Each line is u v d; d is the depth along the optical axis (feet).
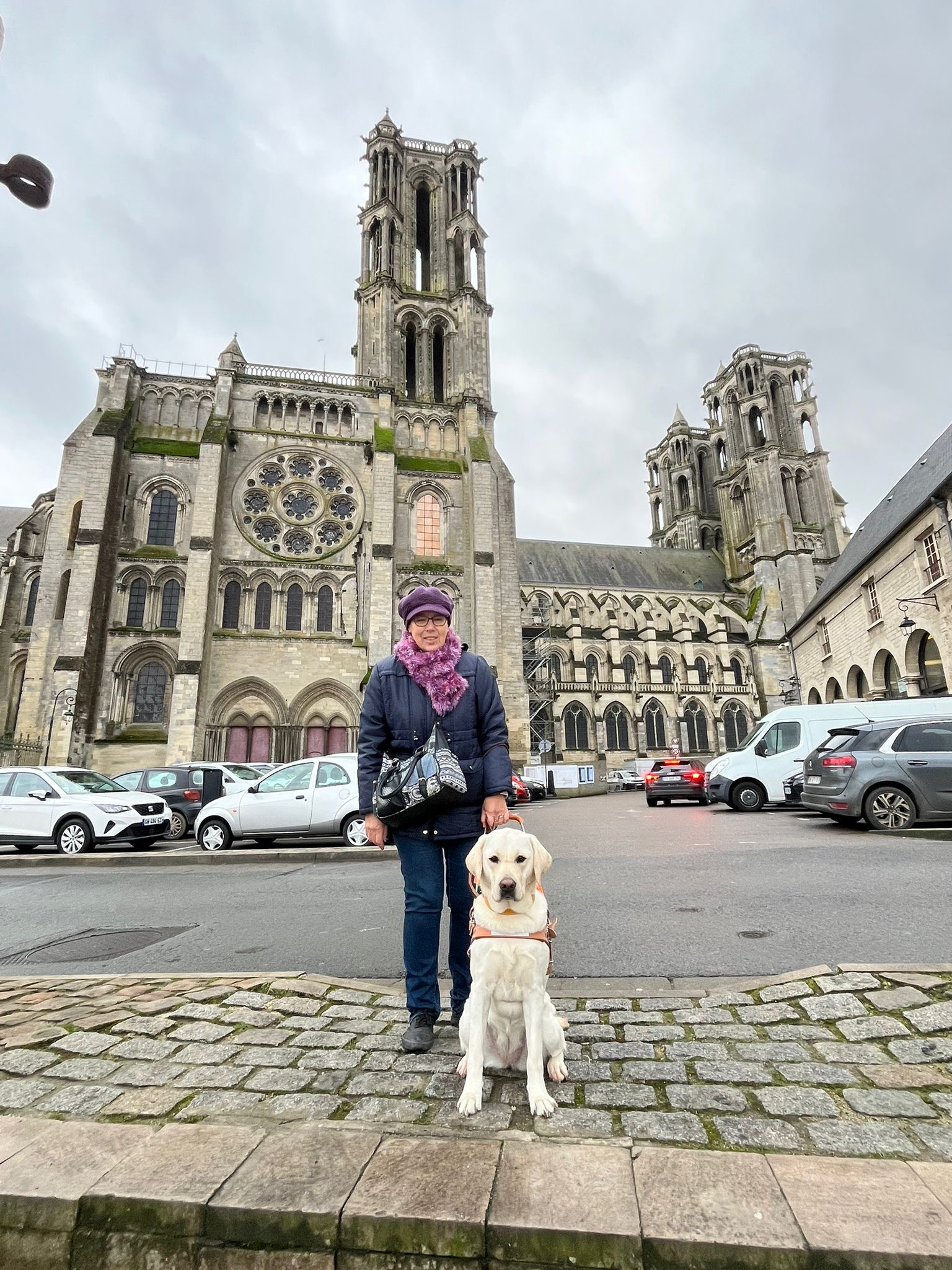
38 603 111.45
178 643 110.11
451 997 14.49
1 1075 11.07
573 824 59.93
